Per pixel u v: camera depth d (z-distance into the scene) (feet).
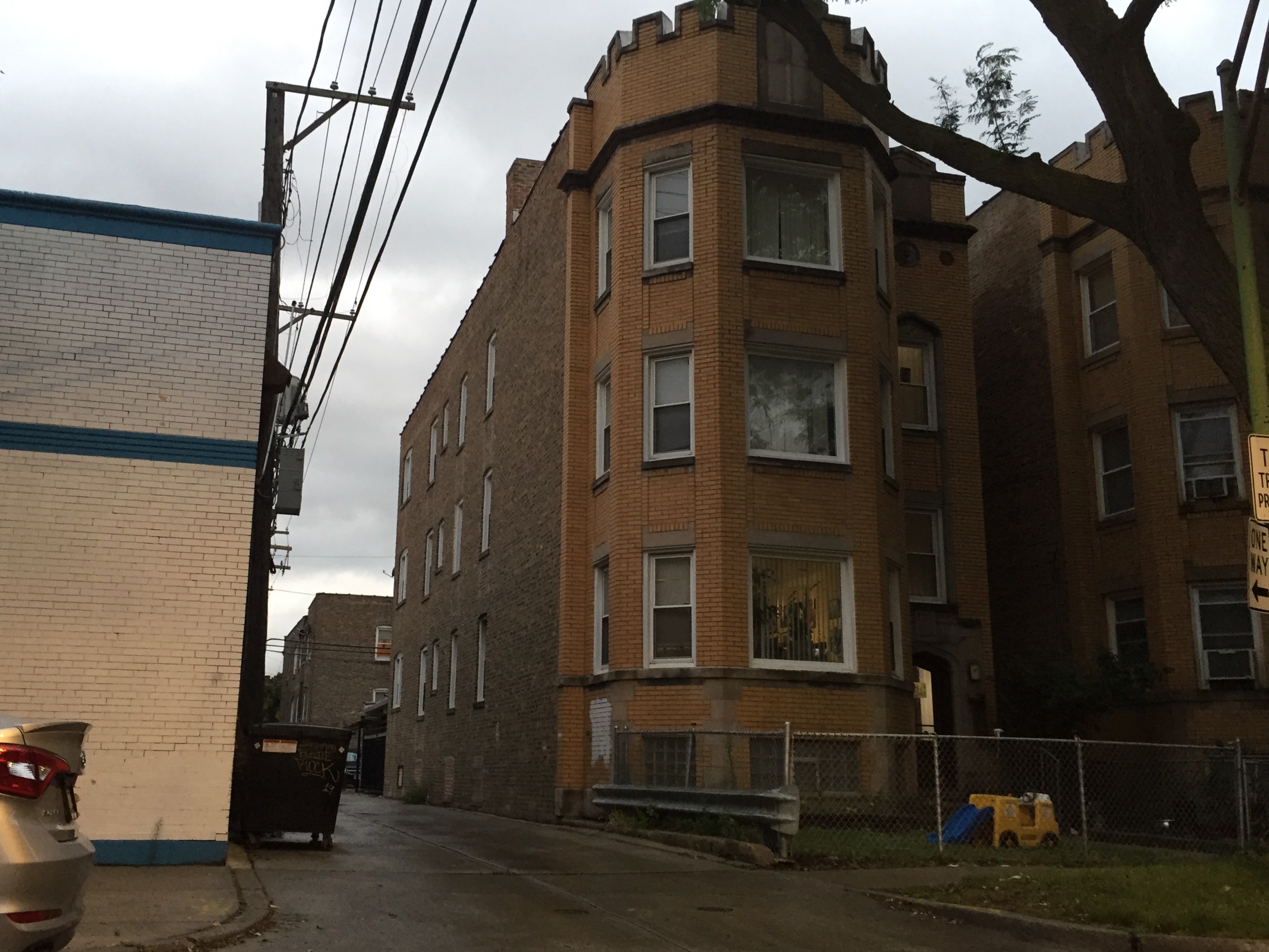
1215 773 57.52
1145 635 67.21
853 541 56.80
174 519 37.81
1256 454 30.27
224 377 39.06
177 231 39.55
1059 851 44.39
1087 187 36.70
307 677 213.87
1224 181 65.05
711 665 53.31
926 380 71.97
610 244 64.18
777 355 58.49
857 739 53.72
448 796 87.71
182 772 36.32
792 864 40.32
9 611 35.91
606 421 62.54
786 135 60.64
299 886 32.40
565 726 59.67
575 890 33.91
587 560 62.18
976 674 67.72
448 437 103.71
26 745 18.42
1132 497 69.00
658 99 61.62
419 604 109.70
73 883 18.66
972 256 86.69
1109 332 72.49
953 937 29.50
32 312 37.76
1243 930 27.68
